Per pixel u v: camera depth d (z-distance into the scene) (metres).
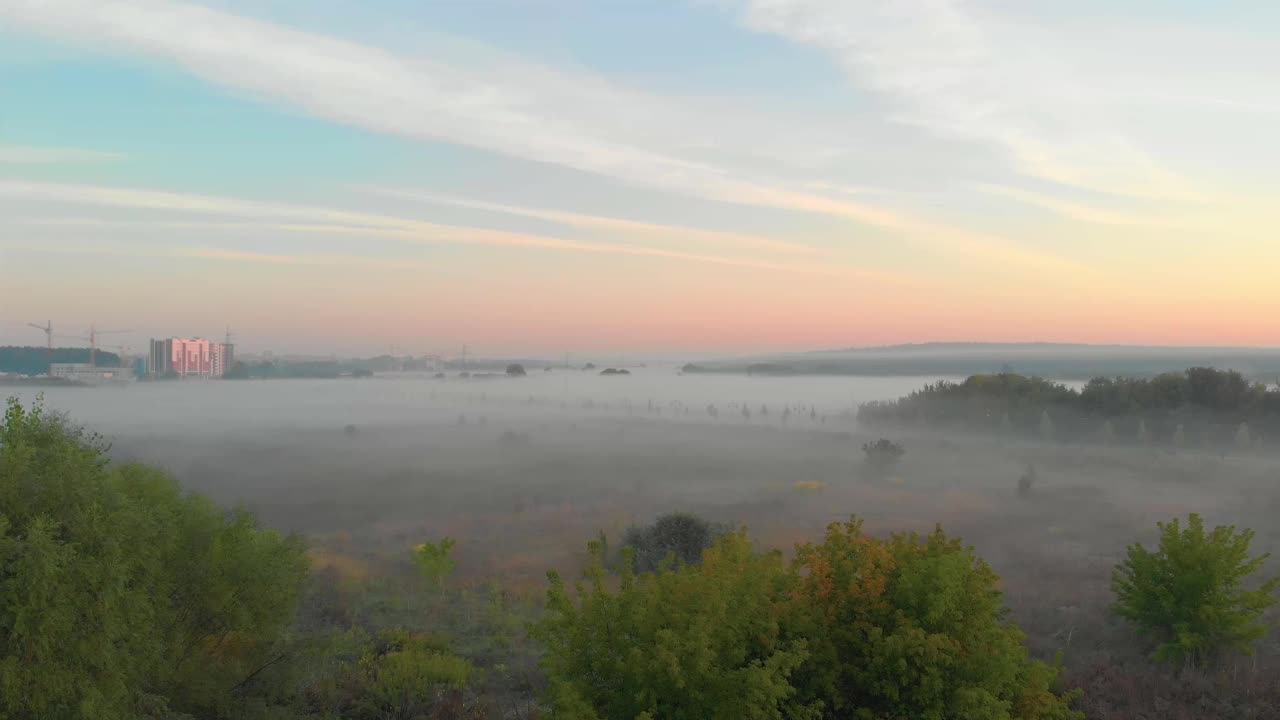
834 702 8.05
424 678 11.41
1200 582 13.16
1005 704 8.05
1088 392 68.88
